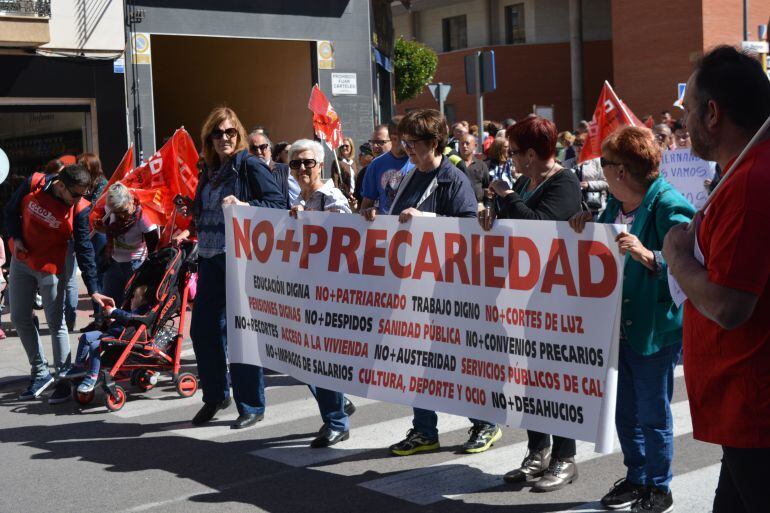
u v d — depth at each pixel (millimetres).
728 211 2547
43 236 7668
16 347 10016
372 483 5266
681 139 13547
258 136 8609
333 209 6266
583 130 15258
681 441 5801
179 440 6383
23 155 15414
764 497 2633
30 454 6184
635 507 4559
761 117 2658
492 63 13641
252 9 17562
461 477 5305
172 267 7621
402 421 6625
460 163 8656
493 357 4887
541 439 5184
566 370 4566
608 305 4375
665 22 32594
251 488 5285
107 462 5934
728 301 2531
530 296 4676
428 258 5168
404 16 43375
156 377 8125
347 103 18844
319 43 18438
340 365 5711
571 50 37750
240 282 6387
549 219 4859
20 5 14797
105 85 16000
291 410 7105
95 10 15797
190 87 22578
